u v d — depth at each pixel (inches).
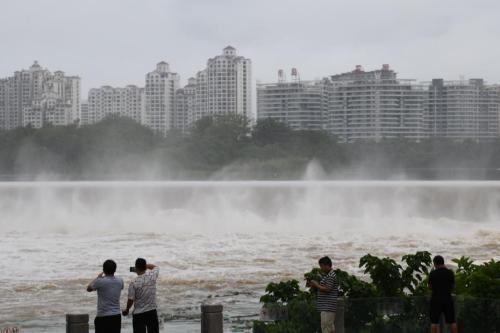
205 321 722.2
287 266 1611.7
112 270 714.8
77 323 688.4
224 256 1774.1
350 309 735.1
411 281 876.6
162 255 1786.4
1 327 985.5
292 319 752.3
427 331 757.3
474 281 867.4
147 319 726.5
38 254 1804.9
